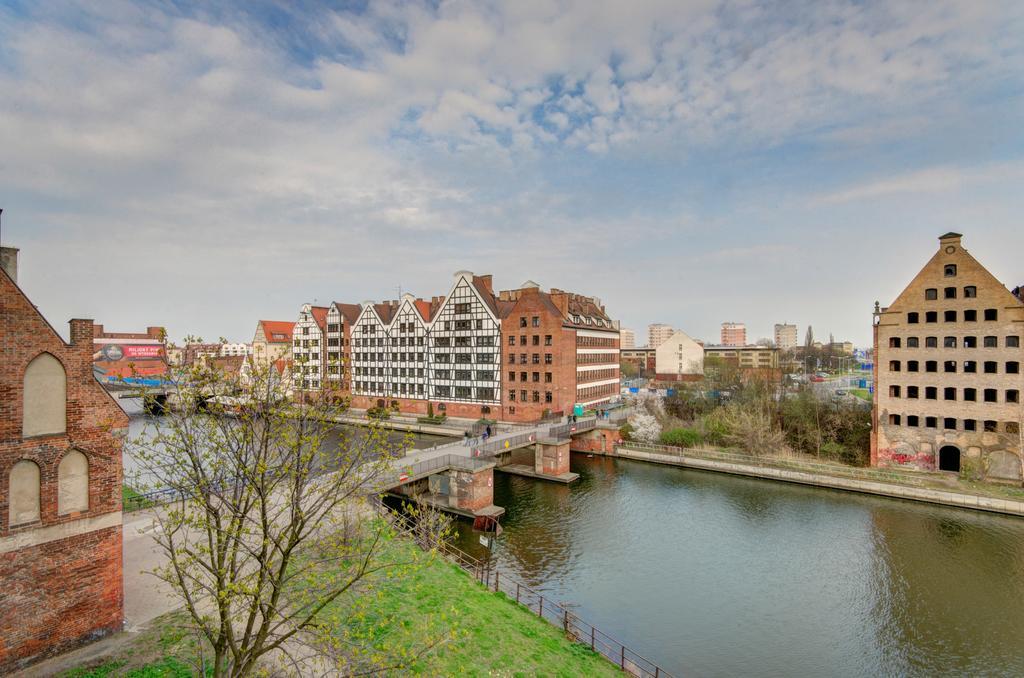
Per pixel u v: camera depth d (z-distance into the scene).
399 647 12.90
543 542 31.55
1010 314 39.38
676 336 124.12
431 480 39.81
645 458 51.16
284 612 15.85
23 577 13.28
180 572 10.80
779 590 26.05
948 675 19.94
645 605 24.55
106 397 14.91
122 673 13.09
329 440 30.06
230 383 10.60
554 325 58.62
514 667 16.23
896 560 29.02
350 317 80.56
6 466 13.04
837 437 48.84
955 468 42.28
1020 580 26.70
